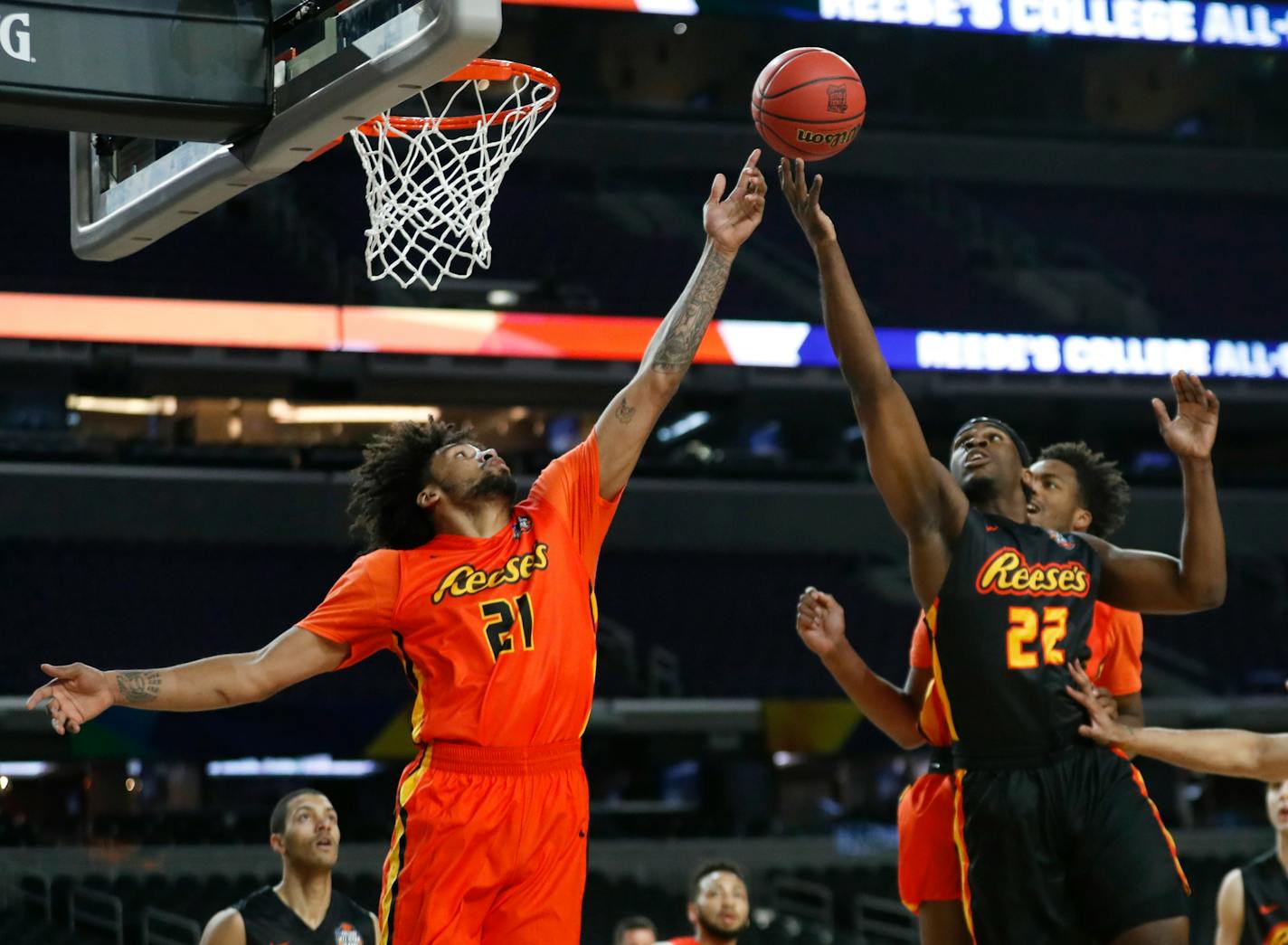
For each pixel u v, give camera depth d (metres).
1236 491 18.23
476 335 16.02
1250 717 15.82
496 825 3.01
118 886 13.41
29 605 15.53
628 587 17.53
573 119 18.08
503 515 3.26
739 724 15.73
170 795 16.64
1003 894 3.54
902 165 18.88
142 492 15.48
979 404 18.50
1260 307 20.06
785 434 20.47
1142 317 19.64
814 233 3.53
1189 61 20.72
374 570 3.15
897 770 18.64
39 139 17.55
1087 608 3.64
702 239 19.47
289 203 18.03
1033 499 4.38
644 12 16.72
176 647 15.52
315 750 15.12
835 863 15.32
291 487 15.91
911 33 19.56
